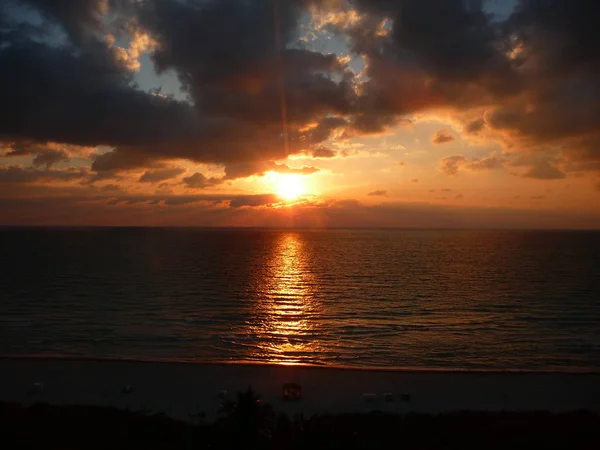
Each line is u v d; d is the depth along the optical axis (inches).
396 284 3757.4
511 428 1025.5
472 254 6993.1
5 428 961.5
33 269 4677.7
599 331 2218.3
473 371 1460.4
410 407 1197.7
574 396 1279.5
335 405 1202.0
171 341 1993.1
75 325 2278.5
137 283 3732.8
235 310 2679.6
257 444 864.3
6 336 2059.5
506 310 2721.5
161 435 978.1
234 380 1360.7
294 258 6166.3
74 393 1258.6
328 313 2613.2
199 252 7130.9
